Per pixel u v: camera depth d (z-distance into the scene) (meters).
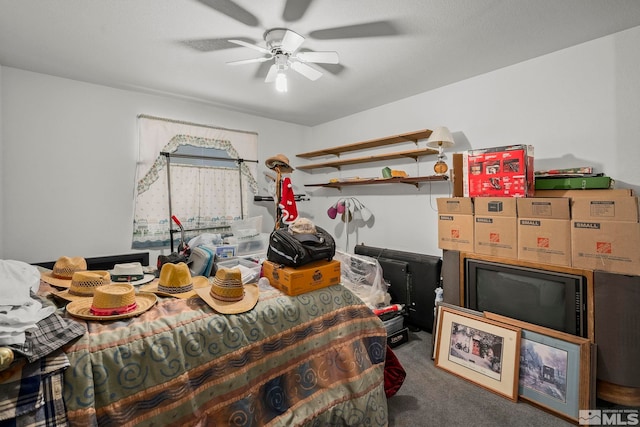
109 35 2.06
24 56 2.37
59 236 2.79
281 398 1.41
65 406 0.92
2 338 0.87
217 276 1.49
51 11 1.79
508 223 2.09
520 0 1.70
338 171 4.29
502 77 2.62
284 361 1.45
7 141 2.55
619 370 1.70
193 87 3.03
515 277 2.10
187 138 3.44
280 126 4.35
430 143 2.79
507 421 1.72
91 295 1.40
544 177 2.18
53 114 2.74
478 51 2.31
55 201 2.77
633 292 1.66
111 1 1.70
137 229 3.15
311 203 4.72
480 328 2.15
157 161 3.25
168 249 3.34
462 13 1.82
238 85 2.98
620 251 1.69
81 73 2.69
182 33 2.03
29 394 0.87
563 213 1.87
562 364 1.80
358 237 4.01
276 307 1.49
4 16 1.83
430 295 2.90
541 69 2.40
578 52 2.22
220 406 1.22
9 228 2.58
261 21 1.89
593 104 2.17
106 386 1.00
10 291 1.10
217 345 1.25
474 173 2.30
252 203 4.01
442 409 1.82
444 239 2.45
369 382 1.67
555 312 1.93
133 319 1.19
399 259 3.18
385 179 3.22
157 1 1.70
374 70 2.65
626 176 2.06
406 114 3.38
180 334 1.19
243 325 1.35
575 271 1.85
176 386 1.12
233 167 3.79
